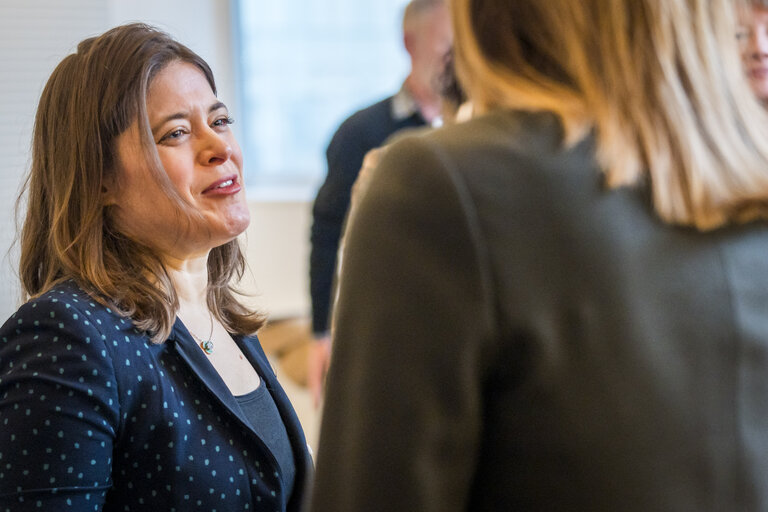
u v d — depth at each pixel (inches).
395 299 27.1
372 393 27.2
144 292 46.1
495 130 28.1
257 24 184.9
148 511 44.0
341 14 185.0
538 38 29.2
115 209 48.1
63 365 41.6
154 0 172.2
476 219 26.5
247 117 188.1
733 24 28.6
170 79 48.0
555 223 26.7
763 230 28.5
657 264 27.1
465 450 27.1
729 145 27.5
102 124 46.3
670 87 27.2
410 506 26.5
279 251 179.0
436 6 100.7
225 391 47.4
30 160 53.8
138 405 44.0
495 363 27.0
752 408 27.9
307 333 161.9
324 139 189.6
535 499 27.3
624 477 26.6
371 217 28.1
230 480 46.0
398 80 187.2
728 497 27.5
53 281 48.1
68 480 40.4
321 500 28.2
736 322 27.6
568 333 26.6
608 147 27.2
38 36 156.8
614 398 26.5
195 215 47.7
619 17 27.6
